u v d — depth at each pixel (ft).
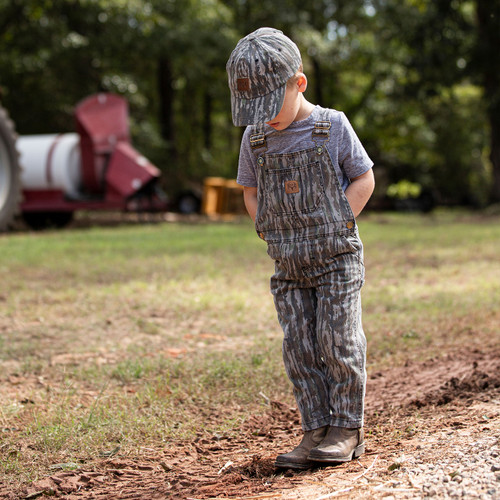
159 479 9.93
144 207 56.39
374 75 105.60
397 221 66.13
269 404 13.51
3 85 72.08
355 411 9.84
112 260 32.94
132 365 15.85
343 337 9.68
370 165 9.78
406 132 108.88
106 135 53.16
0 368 16.01
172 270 30.30
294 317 10.04
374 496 8.07
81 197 53.67
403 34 87.15
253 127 9.85
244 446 11.39
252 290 25.72
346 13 95.20
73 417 12.35
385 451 10.08
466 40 83.76
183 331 19.90
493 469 8.23
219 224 59.41
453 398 12.68
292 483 9.18
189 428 12.16
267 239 9.98
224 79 93.35
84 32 72.13
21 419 12.54
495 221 63.16
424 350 17.01
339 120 9.61
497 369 14.23
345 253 9.73
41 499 9.38
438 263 32.27
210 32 74.13
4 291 25.22
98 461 10.69
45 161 52.42
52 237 44.80
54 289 25.75
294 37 90.74
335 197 9.58
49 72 72.23
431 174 118.11
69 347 18.07
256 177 10.05
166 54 73.41
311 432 9.99
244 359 16.33
